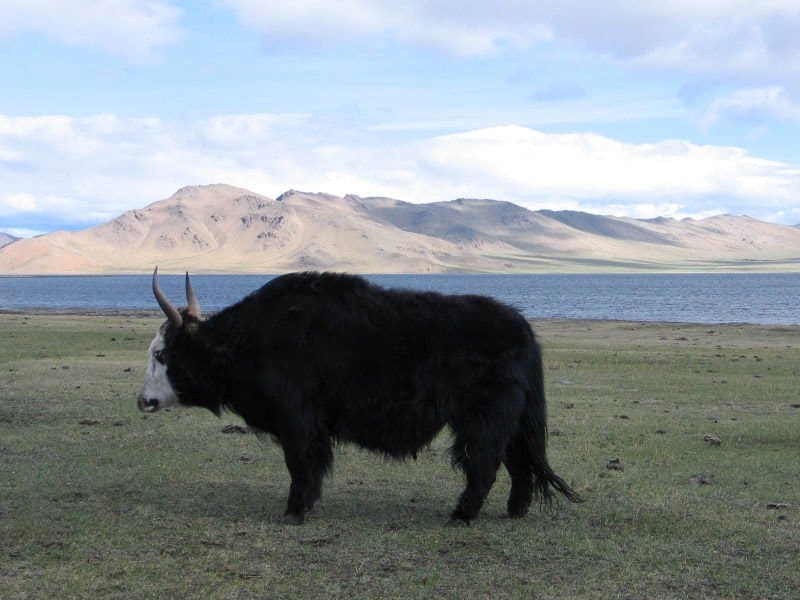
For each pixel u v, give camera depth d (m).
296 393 8.55
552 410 12.80
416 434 8.55
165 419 11.95
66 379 15.39
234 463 10.09
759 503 9.09
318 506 8.95
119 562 7.82
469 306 8.60
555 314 59.00
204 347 8.72
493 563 7.89
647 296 100.31
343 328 8.55
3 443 10.72
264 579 7.62
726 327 37.06
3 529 8.34
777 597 7.49
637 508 8.96
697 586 7.61
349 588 7.52
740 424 11.98
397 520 8.65
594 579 7.68
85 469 9.82
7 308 66.25
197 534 8.29
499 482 9.77
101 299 94.81
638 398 13.97
